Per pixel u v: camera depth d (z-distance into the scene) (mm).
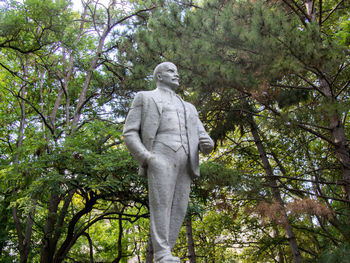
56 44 13492
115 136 10484
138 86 9586
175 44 7777
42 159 9633
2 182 11391
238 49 6785
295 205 6988
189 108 4070
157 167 3600
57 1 12039
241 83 6898
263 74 6688
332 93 7664
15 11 11672
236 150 13008
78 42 13641
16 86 15516
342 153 8242
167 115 3832
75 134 10547
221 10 7496
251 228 12977
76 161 9227
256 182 8531
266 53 6219
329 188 11391
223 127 10344
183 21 7918
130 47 11328
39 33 12484
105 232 16781
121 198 9875
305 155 12258
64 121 15609
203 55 6938
